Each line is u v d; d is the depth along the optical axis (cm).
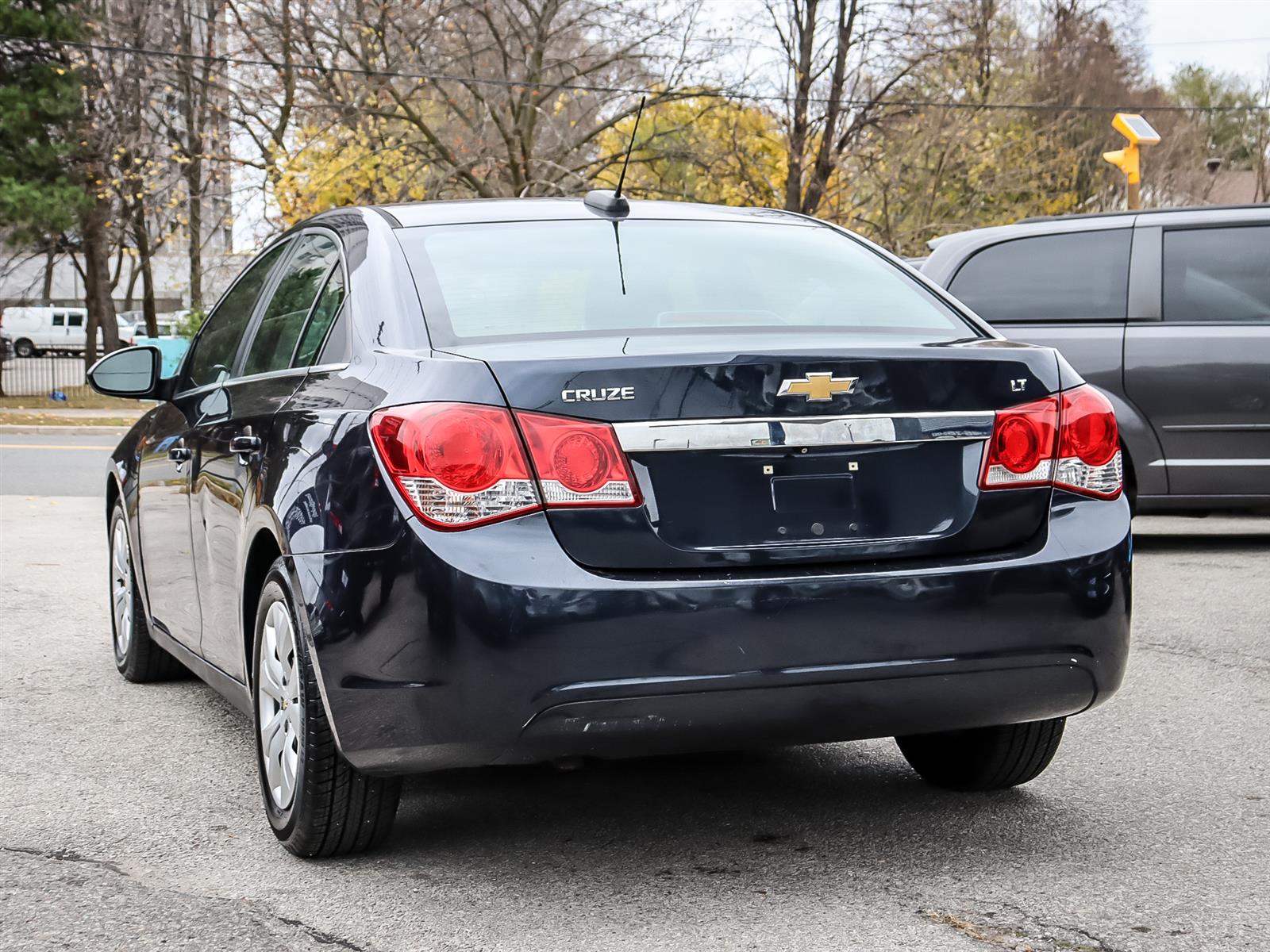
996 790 413
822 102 2931
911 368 326
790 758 454
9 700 547
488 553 299
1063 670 332
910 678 317
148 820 393
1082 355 874
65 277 6316
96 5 3089
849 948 295
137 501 543
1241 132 5072
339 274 395
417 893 331
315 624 324
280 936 306
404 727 309
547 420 305
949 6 2967
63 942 304
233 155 2875
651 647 301
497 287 362
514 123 2727
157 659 571
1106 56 4194
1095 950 292
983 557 328
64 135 3084
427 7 2684
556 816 392
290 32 2709
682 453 310
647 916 315
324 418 344
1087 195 3756
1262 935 300
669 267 384
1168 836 371
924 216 3047
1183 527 1070
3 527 1102
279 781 364
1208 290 863
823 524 317
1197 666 581
